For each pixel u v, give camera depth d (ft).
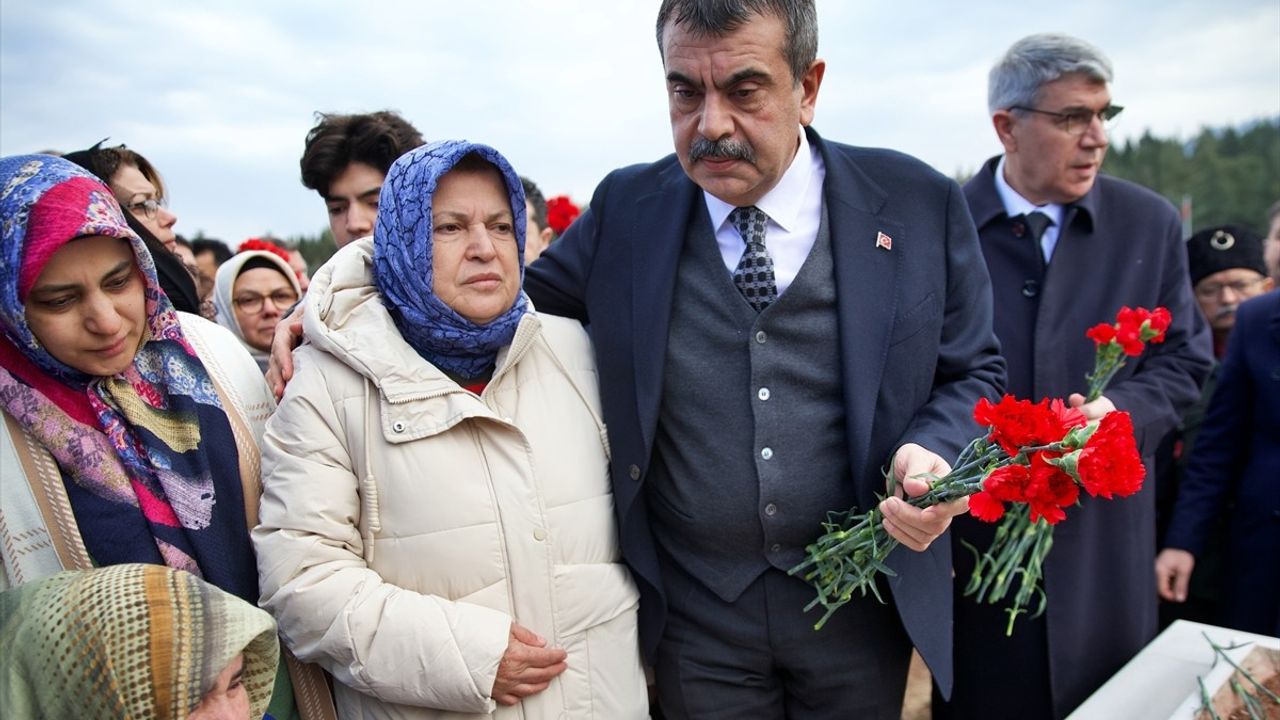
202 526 4.60
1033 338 7.07
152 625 3.46
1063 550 6.90
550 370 5.31
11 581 4.31
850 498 5.35
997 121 7.41
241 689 3.88
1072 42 6.80
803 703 5.83
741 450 5.30
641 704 5.24
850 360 5.14
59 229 4.02
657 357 5.31
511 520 4.72
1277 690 6.28
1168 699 6.16
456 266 4.82
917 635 5.17
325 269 5.24
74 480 4.41
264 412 5.33
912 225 5.39
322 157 7.70
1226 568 8.21
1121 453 3.66
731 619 5.50
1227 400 8.25
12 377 4.34
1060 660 6.92
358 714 4.88
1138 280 7.23
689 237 5.53
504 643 4.46
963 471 4.30
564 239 6.26
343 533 4.64
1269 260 9.80
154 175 8.32
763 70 4.61
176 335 4.79
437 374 4.77
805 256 5.38
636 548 5.35
